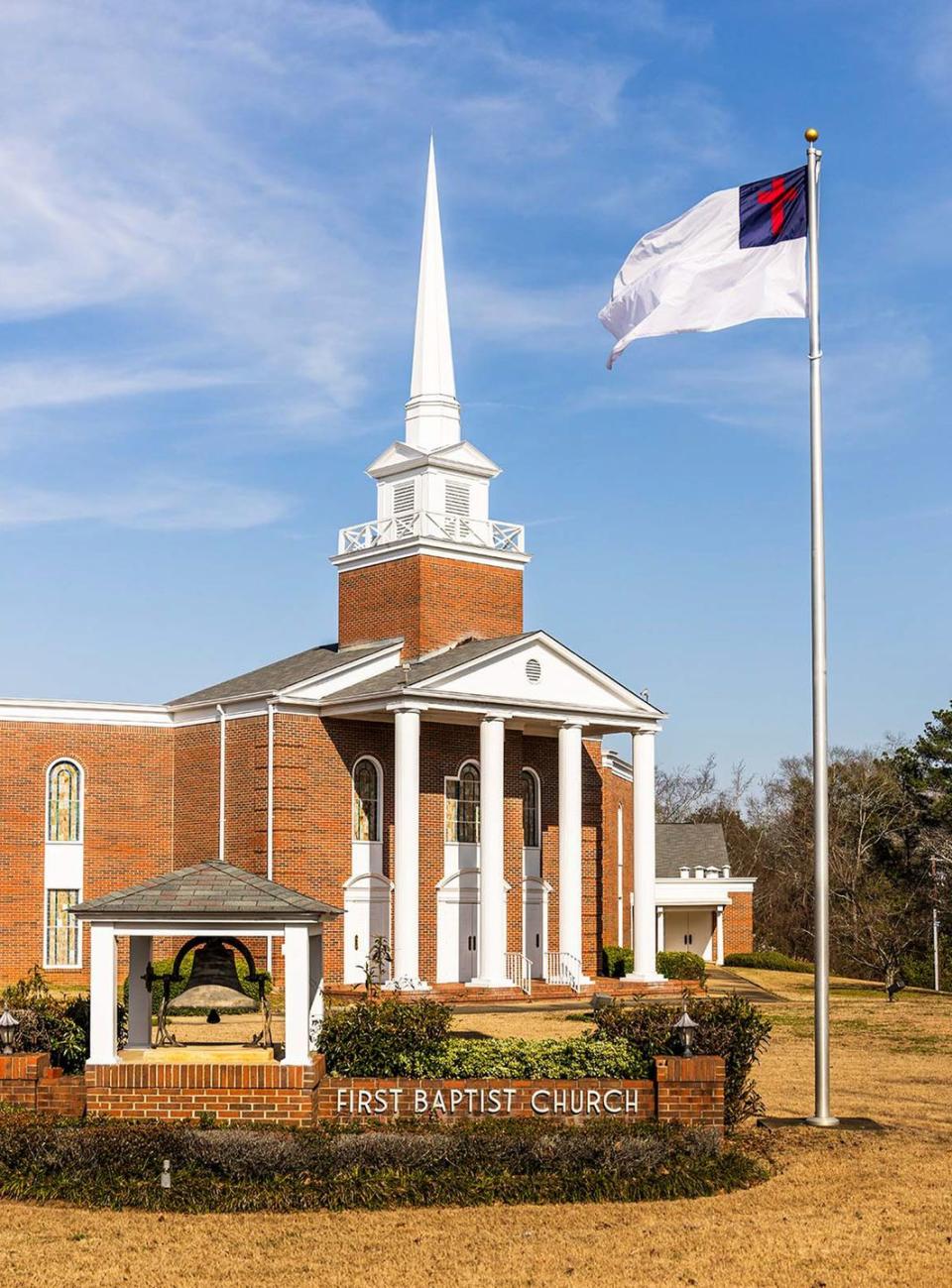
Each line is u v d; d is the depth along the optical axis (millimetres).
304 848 49844
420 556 54344
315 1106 20594
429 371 57469
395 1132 19656
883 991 62500
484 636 56000
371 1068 21562
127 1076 20453
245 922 20812
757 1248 16297
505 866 54531
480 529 56500
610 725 54562
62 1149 18516
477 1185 18328
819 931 23656
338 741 51094
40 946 51906
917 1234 16875
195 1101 20391
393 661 53469
